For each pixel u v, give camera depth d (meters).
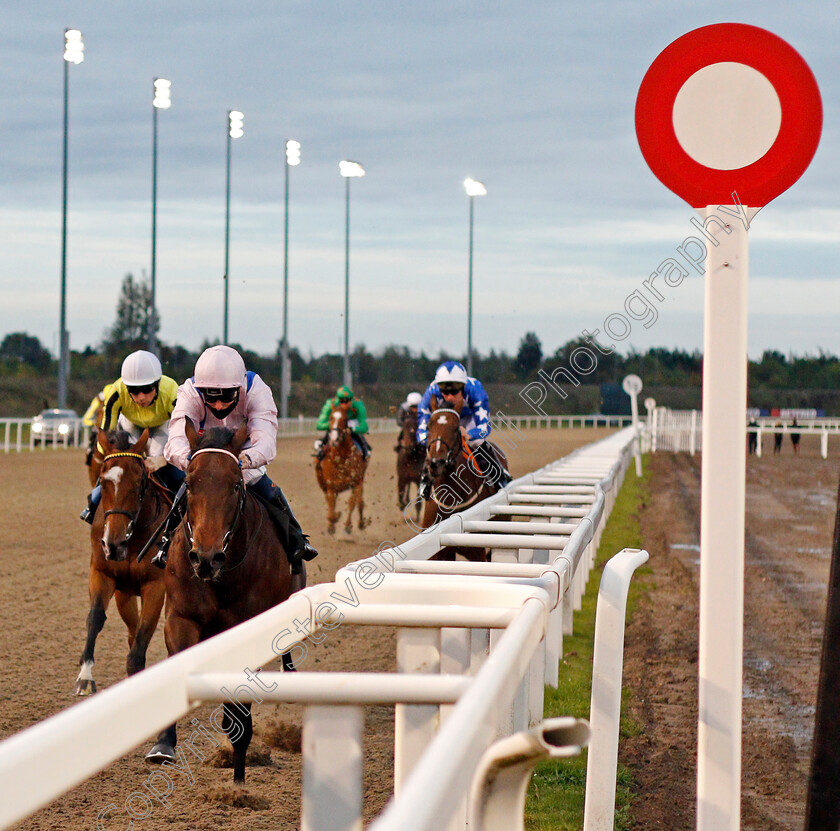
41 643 5.91
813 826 2.60
